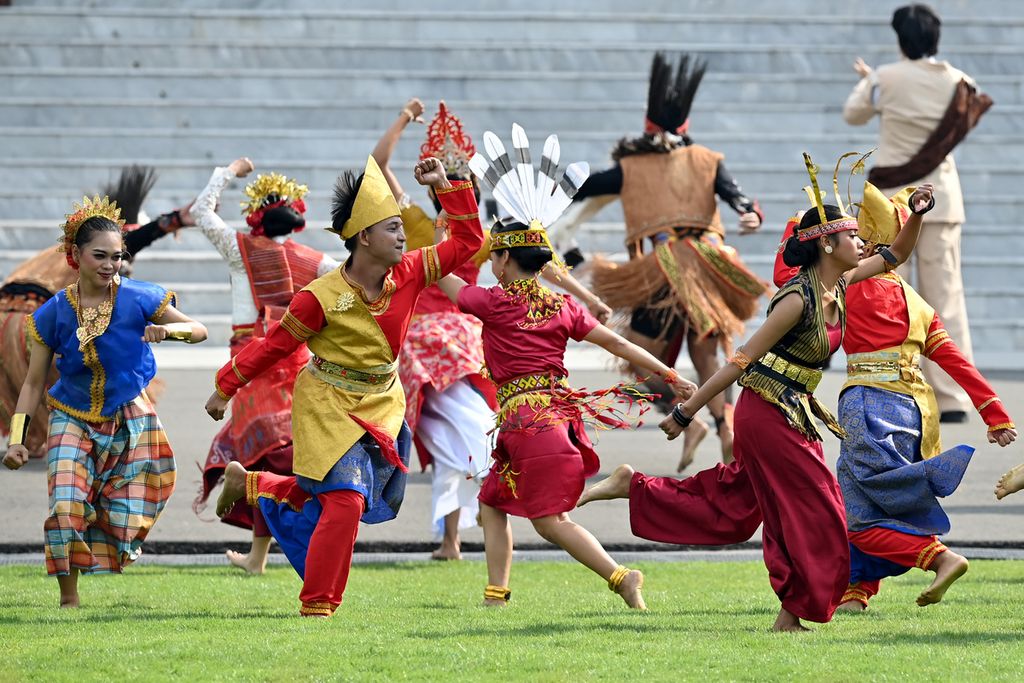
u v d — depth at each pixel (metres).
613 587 14.97
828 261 13.83
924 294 30.44
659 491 14.72
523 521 21.75
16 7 52.03
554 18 53.03
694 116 50.12
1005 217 47.72
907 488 14.90
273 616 14.63
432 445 19.36
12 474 24.30
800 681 11.11
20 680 11.33
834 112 50.44
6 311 24.06
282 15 52.38
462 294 15.19
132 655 12.13
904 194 16.25
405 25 52.78
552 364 14.98
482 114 49.31
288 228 19.84
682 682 11.10
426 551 20.00
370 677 11.35
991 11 55.06
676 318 24.69
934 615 14.63
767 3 54.84
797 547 13.44
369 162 14.65
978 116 30.27
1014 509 21.81
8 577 17.41
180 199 46.41
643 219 24.58
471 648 12.41
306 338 14.63
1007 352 43.62
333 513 14.56
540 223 15.05
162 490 15.92
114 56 50.91
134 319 15.59
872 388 15.68
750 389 13.84
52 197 46.12
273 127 49.38
